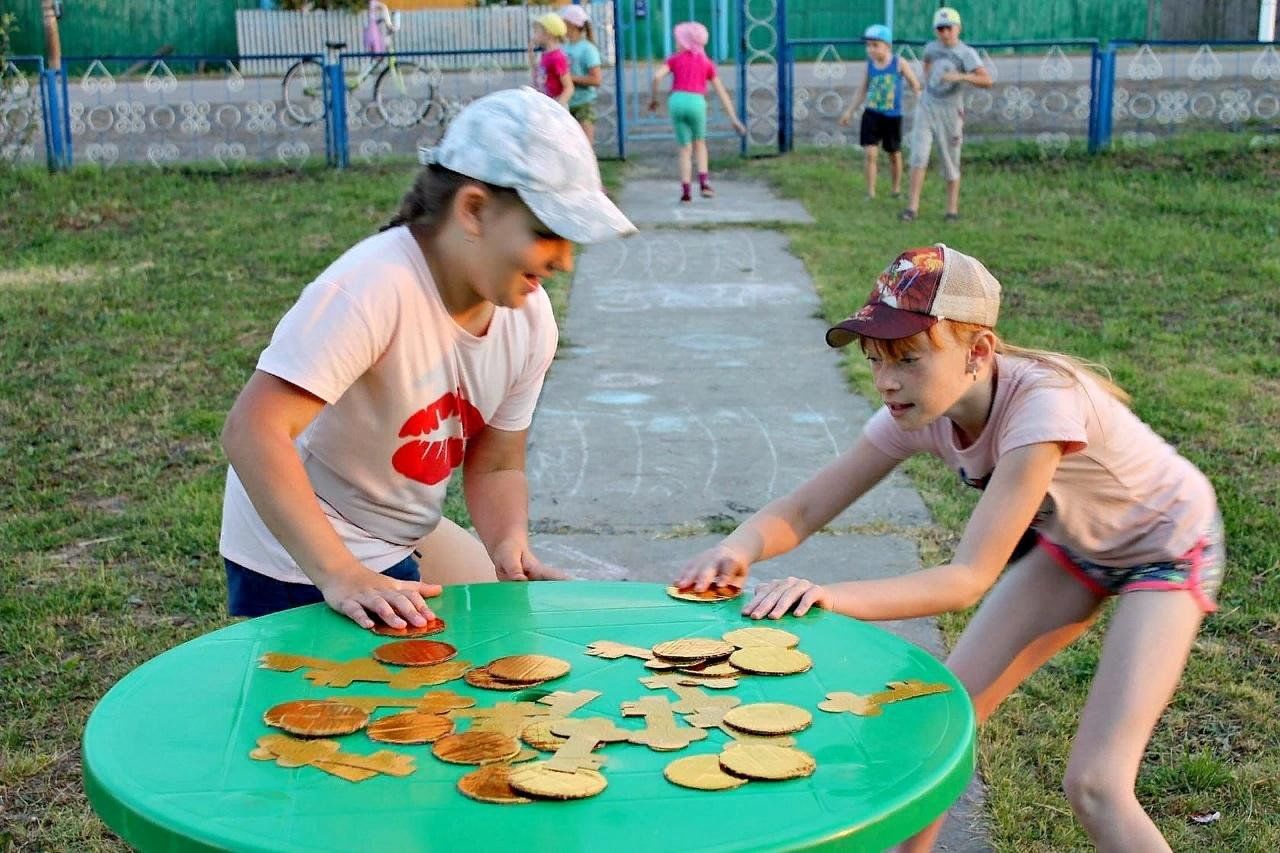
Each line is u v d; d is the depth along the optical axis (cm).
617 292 866
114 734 177
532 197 211
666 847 147
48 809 324
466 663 201
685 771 164
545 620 220
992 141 1473
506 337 253
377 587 223
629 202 1204
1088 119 1423
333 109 1386
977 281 242
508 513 276
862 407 627
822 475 272
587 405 636
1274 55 1552
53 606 428
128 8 2500
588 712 183
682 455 567
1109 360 671
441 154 222
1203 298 812
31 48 2484
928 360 240
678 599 231
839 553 462
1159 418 580
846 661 202
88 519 502
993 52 2222
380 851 147
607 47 1931
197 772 166
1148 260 912
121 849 308
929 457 556
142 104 1600
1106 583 274
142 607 431
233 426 225
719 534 485
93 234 1040
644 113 1662
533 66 1442
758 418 613
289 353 224
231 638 212
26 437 592
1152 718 248
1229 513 480
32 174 1278
